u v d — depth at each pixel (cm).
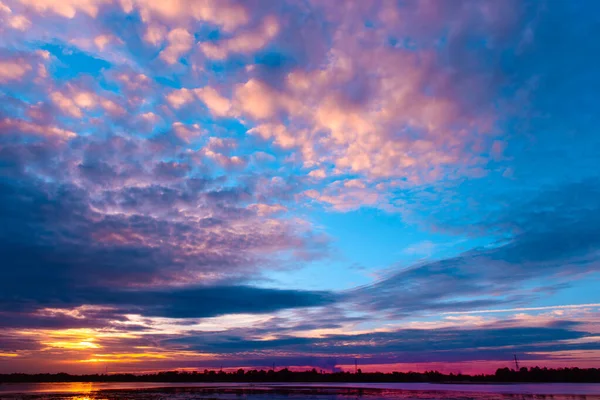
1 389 13475
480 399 7612
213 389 13100
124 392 10938
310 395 9362
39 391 11781
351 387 15275
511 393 9950
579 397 8081
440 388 13650
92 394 9862
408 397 8412
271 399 7788
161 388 14050
